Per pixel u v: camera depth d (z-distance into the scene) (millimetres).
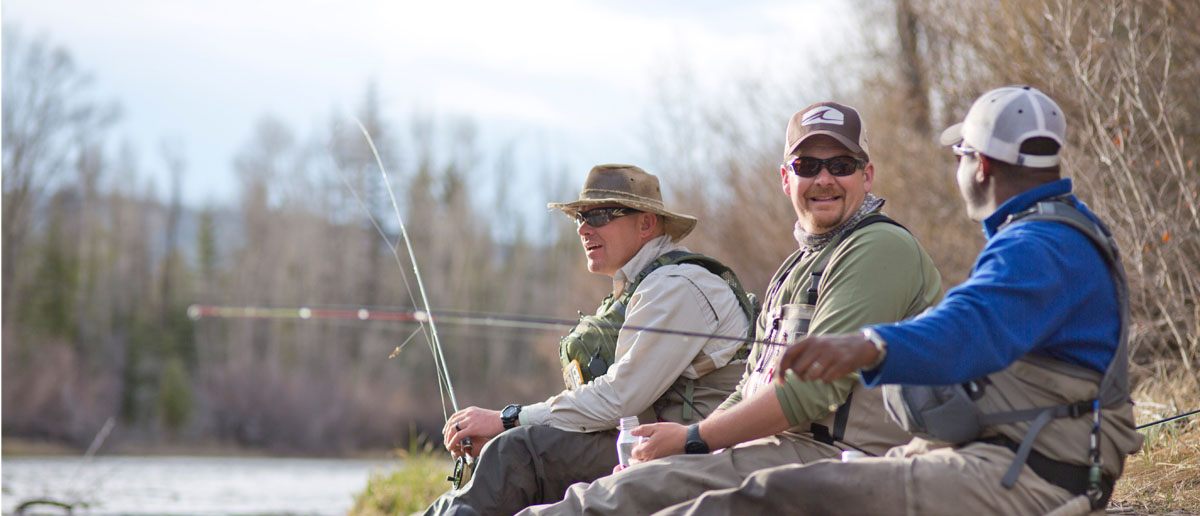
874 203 4160
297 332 77562
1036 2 11430
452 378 69438
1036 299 2918
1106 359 3035
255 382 63156
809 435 3850
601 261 5246
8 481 21125
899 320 3832
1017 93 3197
